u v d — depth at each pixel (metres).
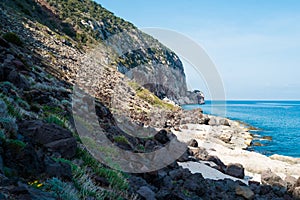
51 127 7.02
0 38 17.11
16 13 43.41
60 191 4.61
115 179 7.38
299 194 12.91
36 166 4.89
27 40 31.70
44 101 11.38
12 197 3.60
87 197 5.28
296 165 20.77
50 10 70.75
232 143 30.00
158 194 8.09
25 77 13.27
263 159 21.38
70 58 34.88
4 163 4.53
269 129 50.50
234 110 116.12
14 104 8.27
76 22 69.44
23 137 6.24
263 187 13.21
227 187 12.61
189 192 10.20
